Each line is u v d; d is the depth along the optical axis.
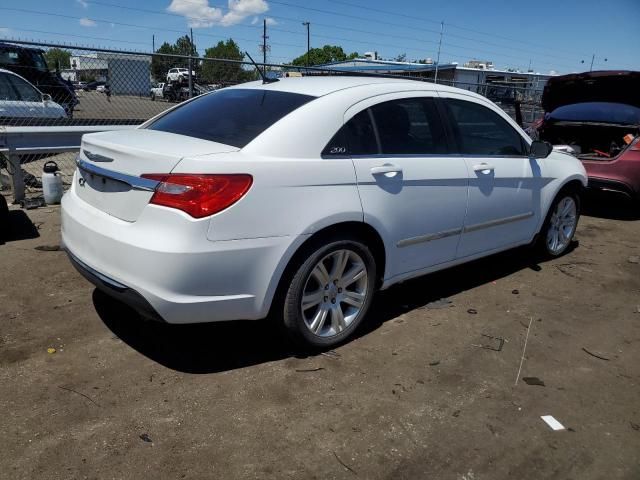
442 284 4.58
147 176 2.73
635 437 2.67
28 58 12.54
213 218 2.67
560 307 4.21
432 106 3.84
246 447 2.45
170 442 2.46
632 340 3.71
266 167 2.84
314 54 79.19
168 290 2.66
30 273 4.26
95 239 2.91
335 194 3.09
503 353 3.43
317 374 3.07
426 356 3.34
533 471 2.40
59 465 2.28
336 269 3.25
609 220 7.28
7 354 3.10
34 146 6.36
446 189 3.79
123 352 3.20
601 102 7.66
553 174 4.91
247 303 2.89
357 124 3.33
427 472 2.36
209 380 2.96
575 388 3.08
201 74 11.02
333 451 2.46
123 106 10.38
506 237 4.57
